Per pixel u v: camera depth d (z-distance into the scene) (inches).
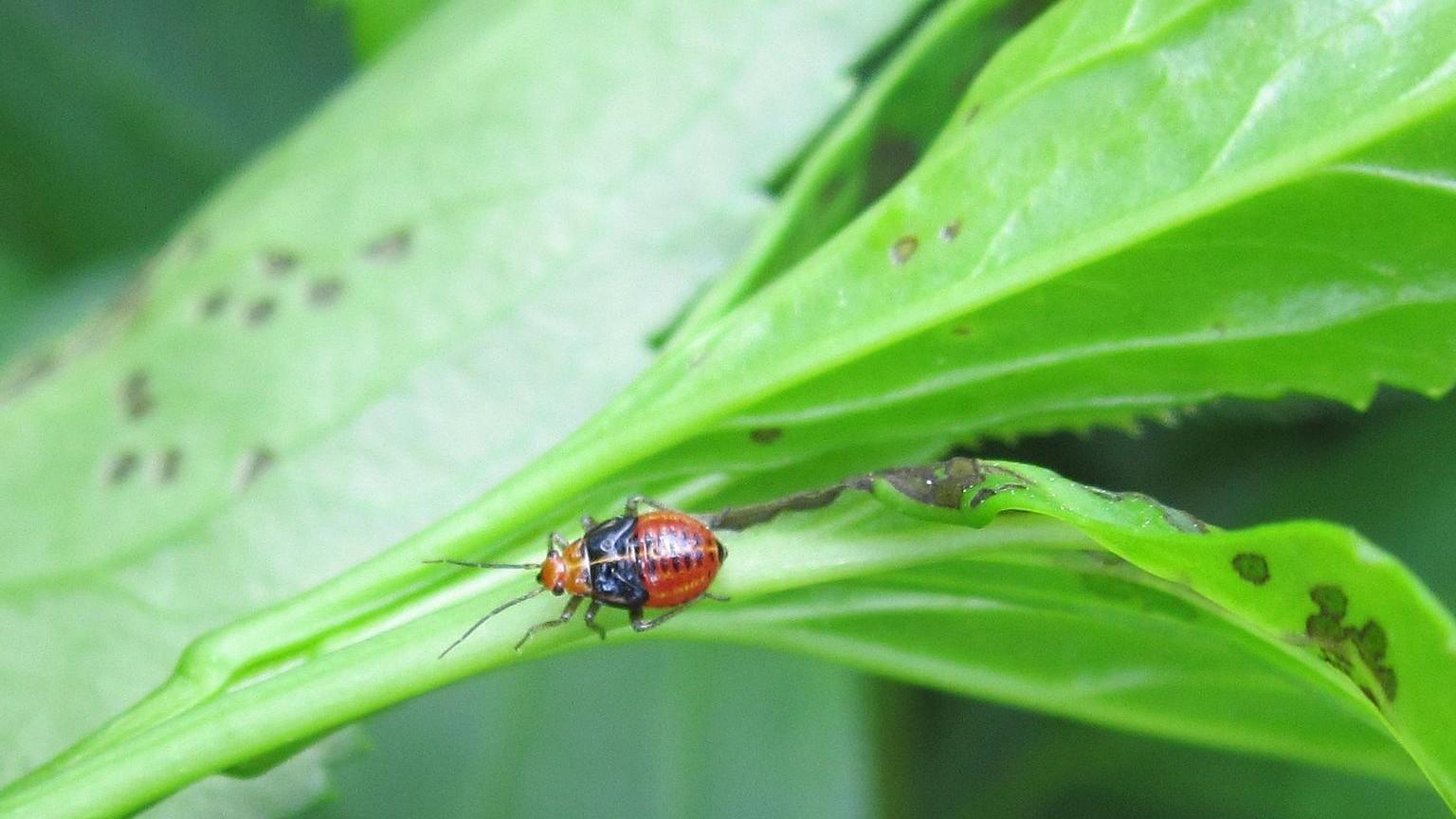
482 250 2.6
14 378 2.8
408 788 3.0
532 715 3.1
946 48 2.5
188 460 2.6
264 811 2.3
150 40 4.0
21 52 3.8
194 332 2.7
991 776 3.3
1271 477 3.2
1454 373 2.1
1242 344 2.2
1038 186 2.2
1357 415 3.2
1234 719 2.4
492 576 2.2
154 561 2.5
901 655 2.3
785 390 2.2
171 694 2.1
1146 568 2.0
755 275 2.4
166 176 4.0
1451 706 1.8
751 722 3.1
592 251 2.6
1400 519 3.1
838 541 2.1
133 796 2.0
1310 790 3.0
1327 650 1.9
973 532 2.1
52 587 2.5
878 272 2.2
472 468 2.5
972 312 2.2
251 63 4.1
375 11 3.3
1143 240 2.1
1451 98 2.0
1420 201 2.1
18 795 2.0
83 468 2.6
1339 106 2.1
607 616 2.1
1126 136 2.1
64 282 3.7
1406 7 2.1
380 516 2.5
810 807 3.0
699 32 2.7
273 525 2.5
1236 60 2.1
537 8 2.8
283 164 2.9
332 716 2.0
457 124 2.7
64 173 3.9
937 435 2.2
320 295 2.7
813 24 2.7
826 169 2.5
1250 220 2.1
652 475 2.2
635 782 3.0
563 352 2.6
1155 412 2.2
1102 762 3.2
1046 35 2.2
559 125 2.7
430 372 2.6
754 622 2.3
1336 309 2.1
